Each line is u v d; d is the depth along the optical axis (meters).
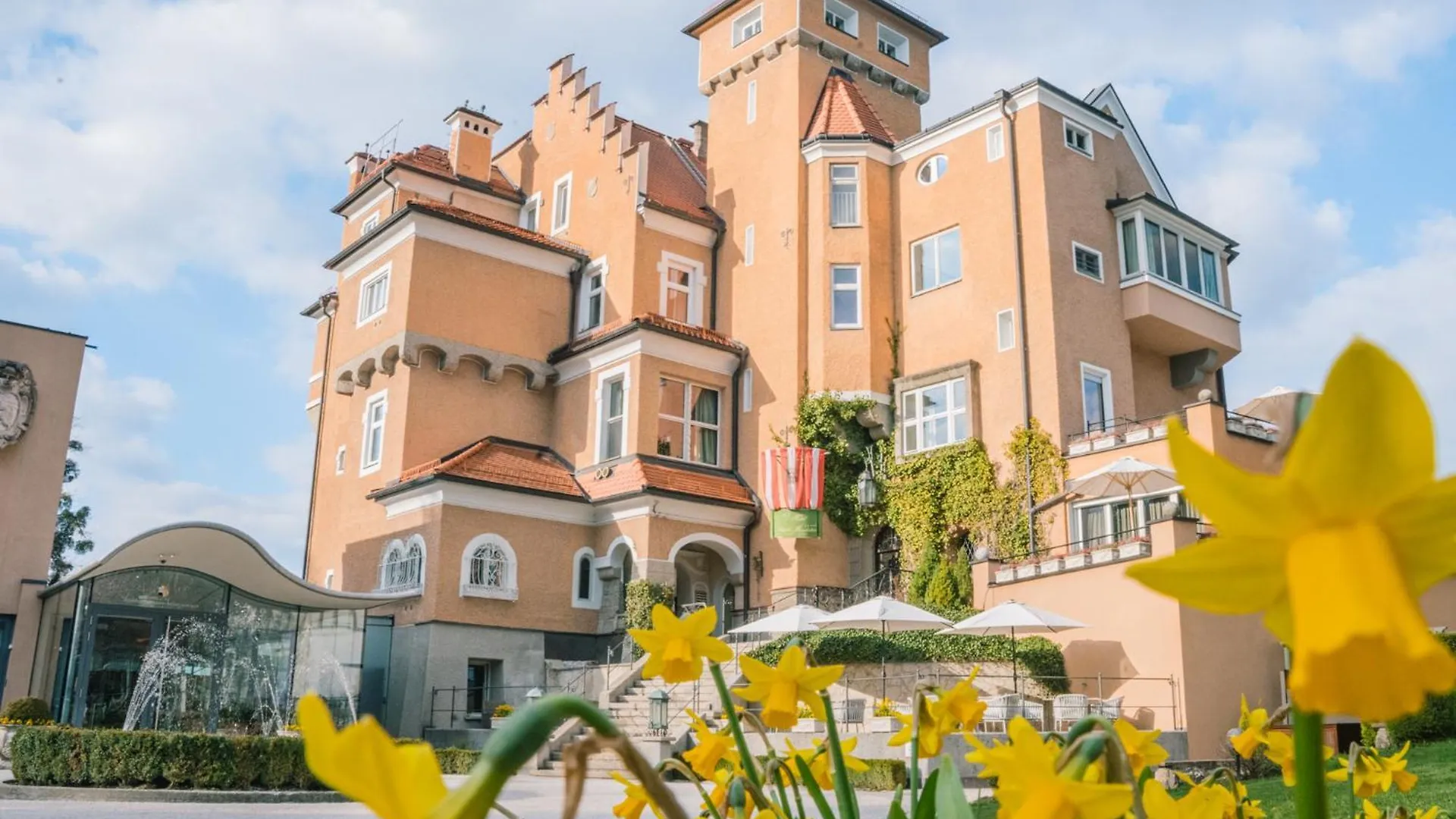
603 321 27.70
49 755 13.53
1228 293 26.97
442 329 25.97
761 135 28.75
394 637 23.19
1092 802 1.04
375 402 26.91
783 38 28.53
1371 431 0.65
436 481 23.03
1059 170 24.53
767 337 27.03
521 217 31.75
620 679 21.17
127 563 18.86
